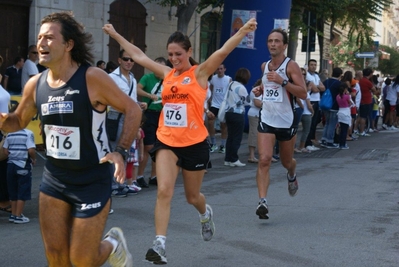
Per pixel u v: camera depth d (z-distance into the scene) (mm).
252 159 15781
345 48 42719
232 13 22266
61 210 5191
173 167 7020
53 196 5172
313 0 25000
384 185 12328
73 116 5023
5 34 18719
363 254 7492
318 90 18891
